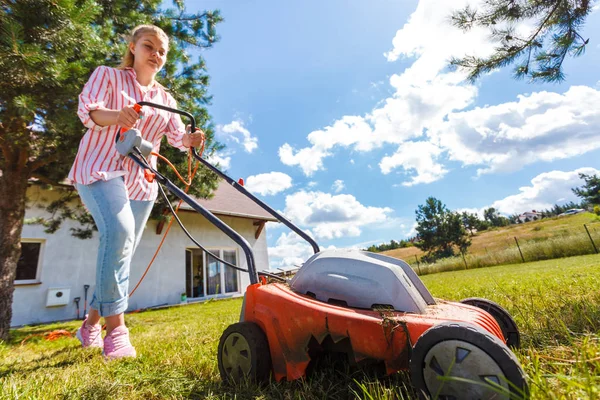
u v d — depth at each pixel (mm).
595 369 1139
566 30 4438
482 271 13789
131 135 2342
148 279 12094
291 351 1470
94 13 3779
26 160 5258
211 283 13906
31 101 3512
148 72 2863
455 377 976
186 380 1751
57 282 10102
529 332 1926
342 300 1500
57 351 3262
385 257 1674
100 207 2480
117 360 2324
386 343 1246
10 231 5039
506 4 4590
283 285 1769
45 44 3500
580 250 16391
